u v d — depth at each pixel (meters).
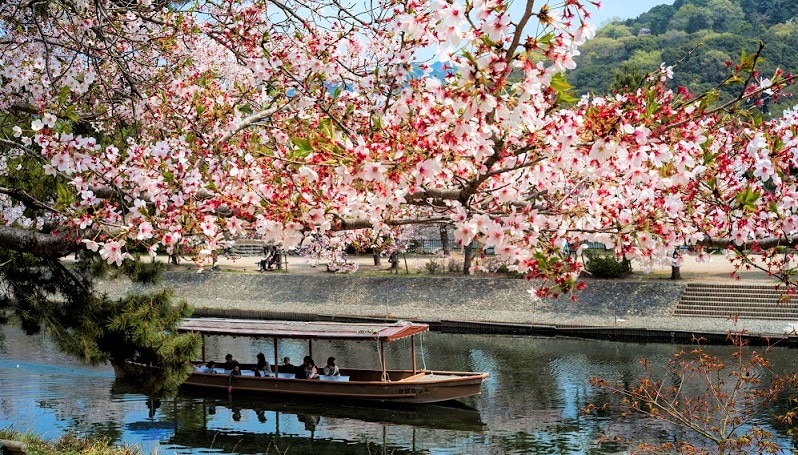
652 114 6.89
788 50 75.44
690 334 36.09
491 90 6.36
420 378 28.81
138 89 13.24
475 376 27.62
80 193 9.52
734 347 34.69
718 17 110.19
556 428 23.92
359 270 51.75
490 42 6.12
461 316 42.59
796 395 25.05
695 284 41.53
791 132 8.30
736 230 8.30
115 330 17.28
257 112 12.80
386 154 7.53
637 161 6.93
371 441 24.20
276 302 48.16
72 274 17.66
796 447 19.64
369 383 28.11
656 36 102.44
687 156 7.42
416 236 54.03
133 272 17.94
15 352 35.34
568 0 5.98
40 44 12.95
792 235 8.31
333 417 26.95
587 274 45.56
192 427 25.62
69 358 34.28
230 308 46.62
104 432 24.39
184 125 12.67
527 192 9.50
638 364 31.91
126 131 14.20
